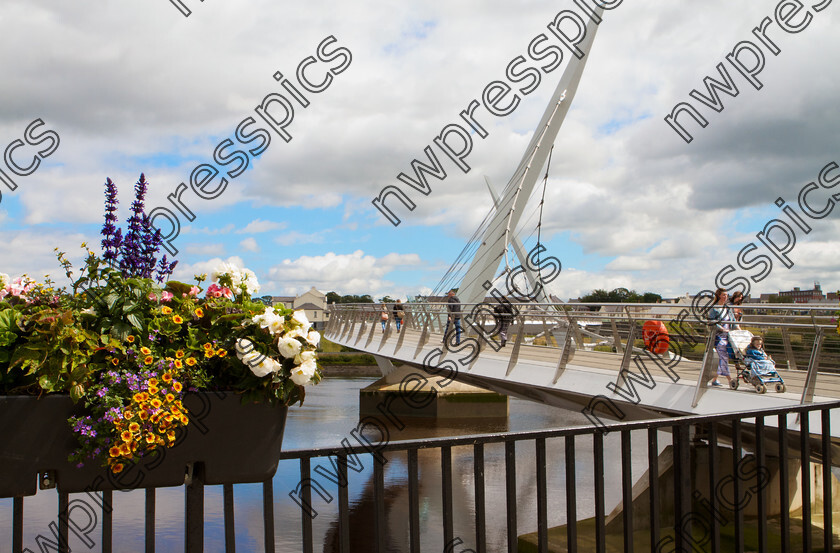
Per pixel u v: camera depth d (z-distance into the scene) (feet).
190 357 7.84
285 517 46.03
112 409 7.18
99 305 7.87
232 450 8.09
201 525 8.14
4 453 7.20
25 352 7.12
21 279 7.89
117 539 37.42
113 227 9.06
